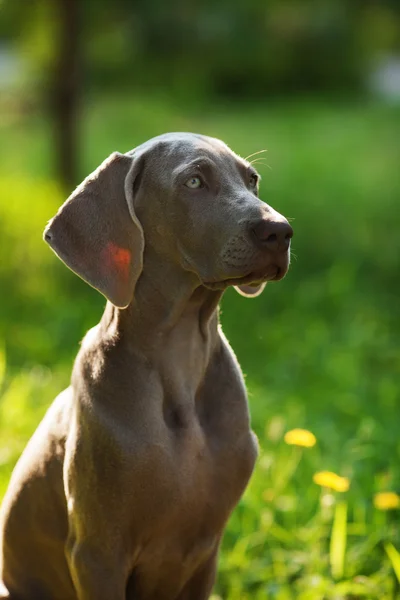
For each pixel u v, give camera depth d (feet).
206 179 16.70
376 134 92.32
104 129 93.25
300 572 22.35
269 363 35.17
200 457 17.04
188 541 17.53
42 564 19.02
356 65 125.08
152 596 18.26
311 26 122.31
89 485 16.80
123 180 16.97
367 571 22.21
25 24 52.21
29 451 18.92
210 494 17.30
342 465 26.55
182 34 112.37
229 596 21.80
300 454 26.68
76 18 49.60
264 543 23.31
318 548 22.50
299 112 109.70
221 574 22.40
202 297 17.21
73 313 38.27
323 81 124.26
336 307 41.27
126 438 16.53
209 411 17.43
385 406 31.55
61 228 16.78
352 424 30.27
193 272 16.89
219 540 18.25
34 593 19.26
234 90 120.78
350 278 43.11
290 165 76.69
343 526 21.68
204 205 16.61
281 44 121.60
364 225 54.80
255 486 24.54
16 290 41.37
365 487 25.05
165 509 16.88
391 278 45.85
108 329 17.33
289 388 33.17
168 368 17.07
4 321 38.22
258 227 15.94
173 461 16.75
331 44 123.03
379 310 41.22
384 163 76.23
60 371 33.19
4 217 45.47
